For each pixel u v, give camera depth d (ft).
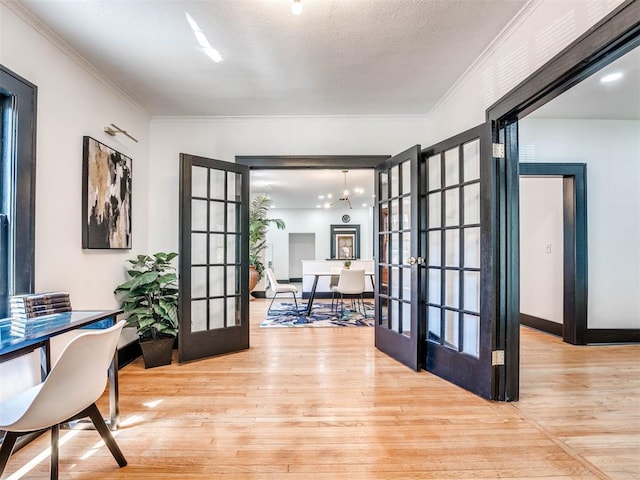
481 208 7.84
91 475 5.15
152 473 5.19
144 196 11.86
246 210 11.93
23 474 5.19
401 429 6.45
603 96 10.50
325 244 38.73
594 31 4.94
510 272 7.62
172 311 10.26
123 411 7.16
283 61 8.53
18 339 4.71
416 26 7.13
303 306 21.48
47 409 4.20
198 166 10.71
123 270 10.48
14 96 6.24
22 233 6.33
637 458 5.55
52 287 7.30
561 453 5.69
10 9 6.21
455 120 10.09
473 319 8.38
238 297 11.71
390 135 12.39
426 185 9.94
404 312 10.42
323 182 23.36
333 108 11.60
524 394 7.97
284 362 10.34
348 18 6.86
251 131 12.38
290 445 5.93
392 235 11.18
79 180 8.25
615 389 8.25
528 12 6.56
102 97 9.28
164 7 6.46
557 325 13.47
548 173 12.32
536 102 6.65
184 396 7.90
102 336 4.70
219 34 7.37
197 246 11.08
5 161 6.19
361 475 5.16
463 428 6.48
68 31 7.16
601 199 12.60
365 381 8.80
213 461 5.49
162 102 11.05
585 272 12.27
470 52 8.16
